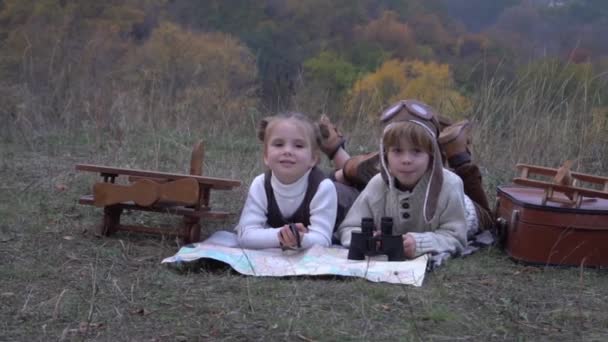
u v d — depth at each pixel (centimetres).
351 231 358
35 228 392
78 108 743
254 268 328
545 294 314
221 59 909
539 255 353
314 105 756
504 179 550
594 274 345
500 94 661
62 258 344
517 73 683
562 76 664
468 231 387
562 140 621
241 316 276
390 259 338
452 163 403
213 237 383
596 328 278
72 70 820
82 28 998
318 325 269
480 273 339
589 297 312
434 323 275
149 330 264
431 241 353
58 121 739
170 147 640
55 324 268
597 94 646
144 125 722
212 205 461
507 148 620
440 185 361
